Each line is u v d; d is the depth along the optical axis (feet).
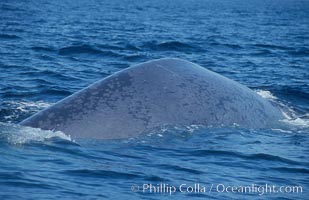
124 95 138.10
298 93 214.90
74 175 114.93
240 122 148.15
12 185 106.83
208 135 140.87
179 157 129.70
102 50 340.18
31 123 133.80
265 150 138.62
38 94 204.74
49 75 245.65
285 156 136.05
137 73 143.64
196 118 141.79
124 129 133.49
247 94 156.46
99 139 131.13
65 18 653.30
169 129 137.28
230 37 488.44
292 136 149.79
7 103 182.39
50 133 130.72
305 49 409.28
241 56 351.05
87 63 291.17
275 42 460.96
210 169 125.18
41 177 112.06
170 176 118.83
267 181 120.67
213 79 151.43
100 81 141.79
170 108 139.64
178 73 147.13
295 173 126.62
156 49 367.04
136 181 114.42
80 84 229.25
